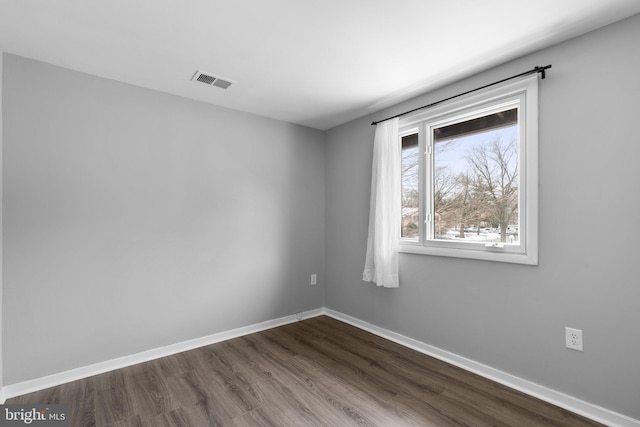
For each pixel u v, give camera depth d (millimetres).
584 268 1951
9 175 2182
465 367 2541
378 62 2346
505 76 2336
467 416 1929
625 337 1807
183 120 2955
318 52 2211
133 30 1948
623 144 1812
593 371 1915
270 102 3107
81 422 1881
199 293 3025
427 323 2836
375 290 3340
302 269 3828
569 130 2006
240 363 2648
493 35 1993
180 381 2355
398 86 2750
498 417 1918
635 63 1774
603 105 1878
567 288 2018
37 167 2277
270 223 3541
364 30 1951
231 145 3254
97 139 2520
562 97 2037
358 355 2801
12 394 2166
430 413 1961
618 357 1829
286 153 3682
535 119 2133
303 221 3838
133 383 2330
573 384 1991
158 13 1784
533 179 2145
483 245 2467
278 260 3609
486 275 2424
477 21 1851
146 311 2727
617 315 1834
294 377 2408
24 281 2225
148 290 2738
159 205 2809
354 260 3611
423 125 2922
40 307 2277
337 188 3840
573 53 1997
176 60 2316
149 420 1903
